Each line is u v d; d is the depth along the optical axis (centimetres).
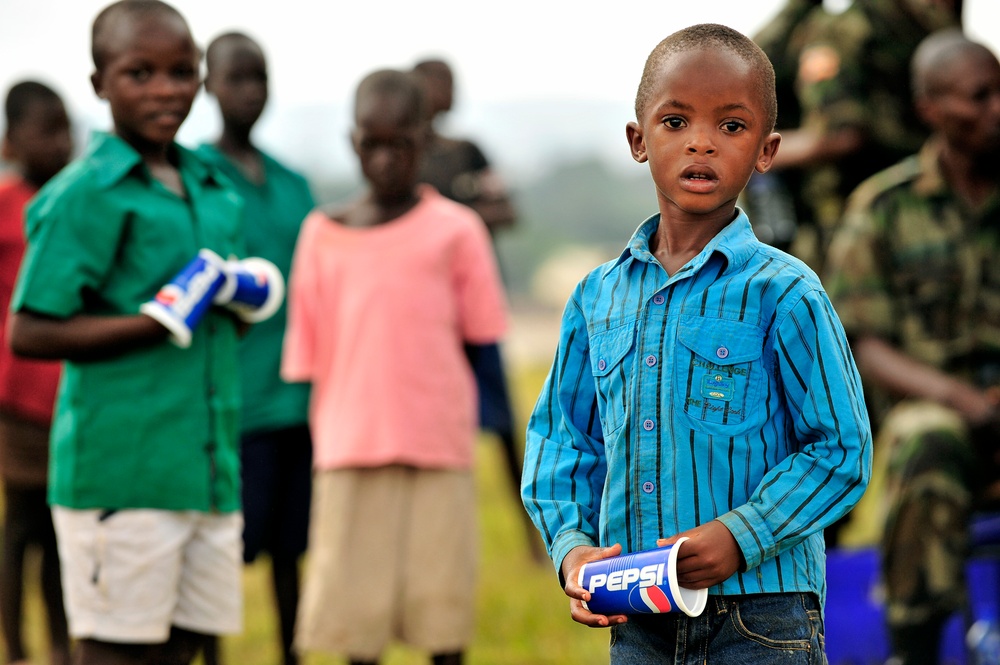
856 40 866
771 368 405
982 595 765
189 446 604
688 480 403
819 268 869
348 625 753
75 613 598
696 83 397
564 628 879
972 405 732
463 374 794
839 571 757
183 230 613
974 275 768
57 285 581
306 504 841
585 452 435
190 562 617
